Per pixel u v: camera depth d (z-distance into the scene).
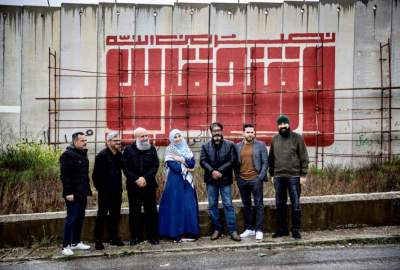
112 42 13.61
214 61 13.51
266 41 13.46
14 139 13.51
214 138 6.96
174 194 6.93
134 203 6.75
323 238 6.71
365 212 7.37
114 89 13.56
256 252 6.24
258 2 13.49
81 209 6.45
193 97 13.49
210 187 6.99
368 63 13.36
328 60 13.40
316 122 13.28
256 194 6.90
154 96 13.52
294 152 6.85
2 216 6.80
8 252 6.53
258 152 6.95
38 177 9.33
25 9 13.62
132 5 13.59
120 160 6.79
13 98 13.59
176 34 13.55
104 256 6.25
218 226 7.02
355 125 13.28
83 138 6.49
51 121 13.58
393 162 12.10
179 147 7.13
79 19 13.61
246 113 13.40
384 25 13.38
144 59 13.59
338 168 11.65
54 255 6.28
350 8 13.40
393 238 6.69
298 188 6.83
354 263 5.51
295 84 13.41
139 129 6.85
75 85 13.58
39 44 13.63
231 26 13.52
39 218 6.84
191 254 6.24
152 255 6.24
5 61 13.62
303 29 13.42
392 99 13.28
